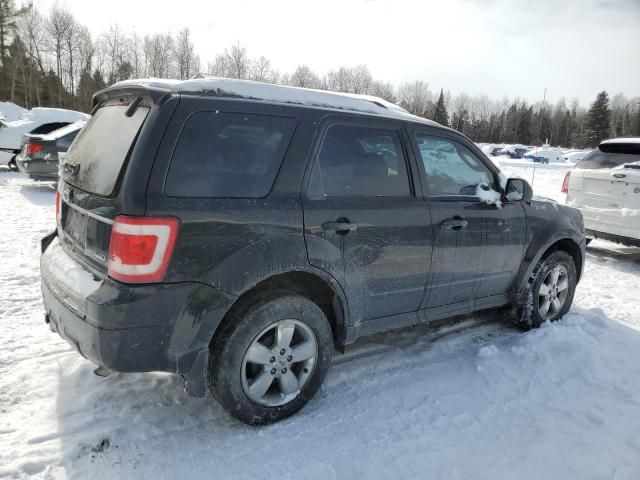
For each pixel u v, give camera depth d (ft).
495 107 331.16
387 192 10.98
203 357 8.66
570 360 13.00
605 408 10.91
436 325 15.12
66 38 177.17
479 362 12.62
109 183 8.40
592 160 25.08
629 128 314.14
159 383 10.84
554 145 310.65
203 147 8.60
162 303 8.09
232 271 8.61
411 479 8.43
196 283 8.34
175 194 8.22
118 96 9.92
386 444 9.29
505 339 14.24
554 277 15.11
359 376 11.79
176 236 8.09
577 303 17.97
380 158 10.96
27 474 8.02
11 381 10.48
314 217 9.56
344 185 10.27
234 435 9.32
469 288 12.92
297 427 9.68
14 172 44.45
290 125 9.61
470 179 12.93
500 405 10.84
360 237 10.27
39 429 9.07
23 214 27.40
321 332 10.03
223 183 8.72
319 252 9.62
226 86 9.36
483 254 12.89
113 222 8.03
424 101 287.48
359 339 13.88
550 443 9.59
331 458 8.83
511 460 9.04
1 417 9.34
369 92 226.79
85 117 45.78
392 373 12.01
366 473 8.50
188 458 8.64
